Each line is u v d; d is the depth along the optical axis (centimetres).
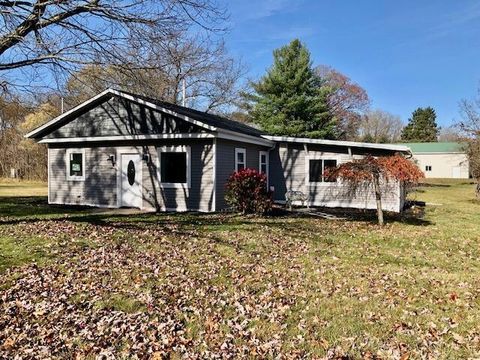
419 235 1091
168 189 1534
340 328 464
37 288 585
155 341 432
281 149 1862
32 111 1393
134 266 695
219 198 1478
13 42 926
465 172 5247
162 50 1027
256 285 613
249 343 427
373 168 1242
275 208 1602
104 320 481
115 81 1153
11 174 3491
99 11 919
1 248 794
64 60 942
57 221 1147
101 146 1670
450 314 509
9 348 414
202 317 493
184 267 699
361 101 4747
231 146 1554
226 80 3388
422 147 5584
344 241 976
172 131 1488
